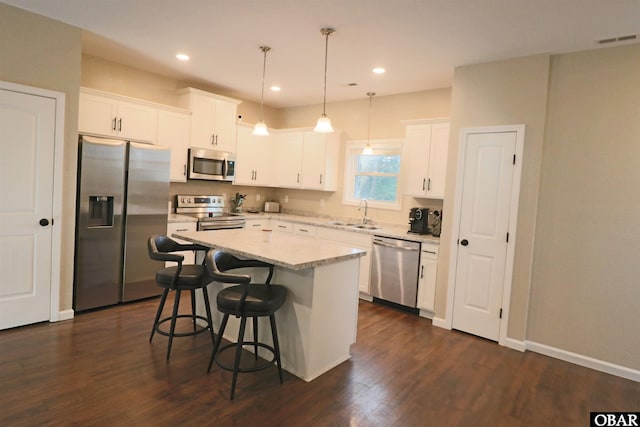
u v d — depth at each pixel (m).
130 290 3.90
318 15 2.76
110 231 3.69
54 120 3.17
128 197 3.79
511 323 3.35
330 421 2.14
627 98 2.88
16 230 3.06
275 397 2.35
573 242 3.10
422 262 3.96
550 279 3.21
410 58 3.52
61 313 3.36
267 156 5.85
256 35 3.20
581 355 3.08
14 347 2.80
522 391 2.59
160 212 4.09
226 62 3.98
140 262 3.96
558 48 3.05
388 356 3.03
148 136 4.29
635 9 2.39
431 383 2.63
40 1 2.78
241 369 2.49
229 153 5.20
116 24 3.12
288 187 5.75
